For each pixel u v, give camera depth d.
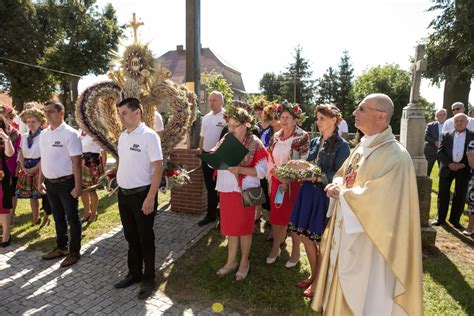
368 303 2.19
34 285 3.46
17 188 5.17
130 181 3.21
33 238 4.75
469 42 15.54
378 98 2.18
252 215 3.46
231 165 3.22
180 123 4.55
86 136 5.27
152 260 3.35
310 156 3.40
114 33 27.31
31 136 4.96
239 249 4.27
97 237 4.74
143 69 4.54
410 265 2.11
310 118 32.62
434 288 3.43
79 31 26.16
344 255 2.23
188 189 5.59
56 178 3.82
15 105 23.78
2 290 3.36
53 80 24.66
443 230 5.20
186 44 5.52
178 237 4.66
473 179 4.89
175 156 5.55
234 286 3.37
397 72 39.94
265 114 4.57
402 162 2.08
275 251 3.92
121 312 2.98
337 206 2.43
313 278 3.26
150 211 3.16
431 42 17.44
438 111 7.51
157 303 3.12
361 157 2.28
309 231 3.12
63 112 3.80
